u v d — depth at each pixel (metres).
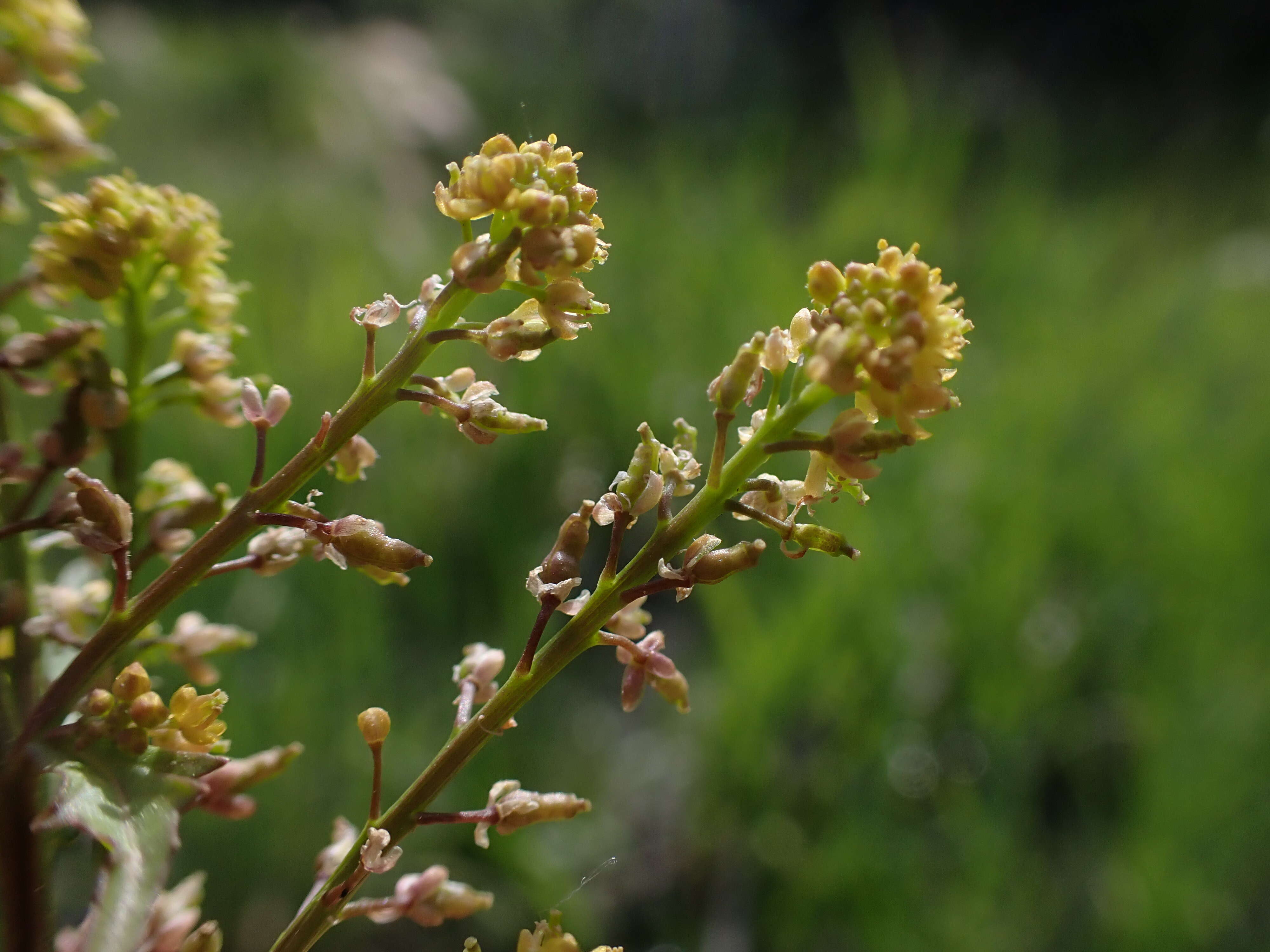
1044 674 0.23
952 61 0.87
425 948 0.19
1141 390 0.32
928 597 0.24
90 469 0.16
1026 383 0.31
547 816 0.07
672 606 0.28
